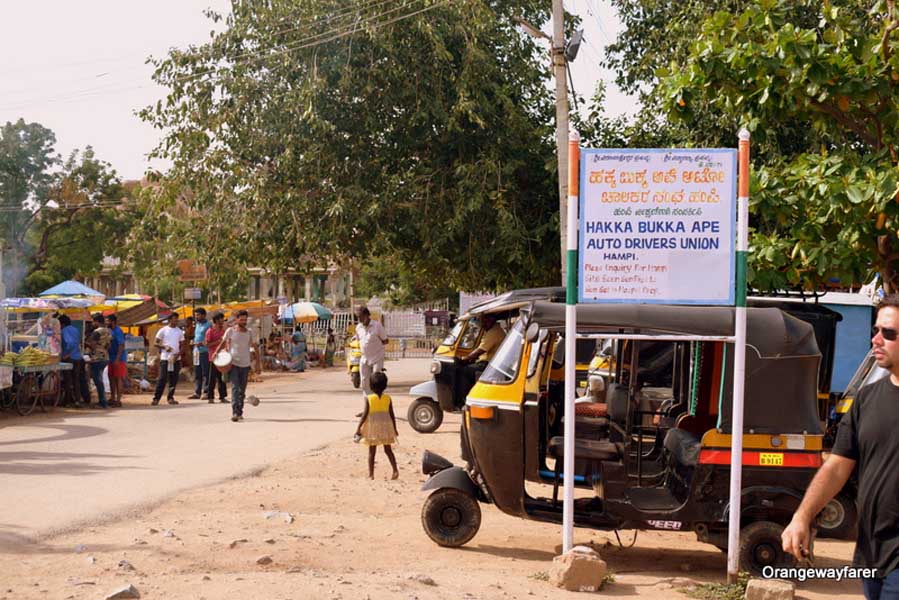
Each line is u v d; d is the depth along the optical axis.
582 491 12.23
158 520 9.77
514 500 9.05
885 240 10.34
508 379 9.05
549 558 9.18
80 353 21.80
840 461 4.79
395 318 61.78
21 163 57.91
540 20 31.27
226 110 29.48
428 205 28.62
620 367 11.77
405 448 15.92
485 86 28.66
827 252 10.40
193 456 14.19
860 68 10.44
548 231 29.33
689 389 10.25
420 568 8.34
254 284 84.88
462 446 10.14
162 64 30.08
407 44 28.83
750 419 8.44
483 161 28.14
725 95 11.32
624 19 26.66
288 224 29.42
